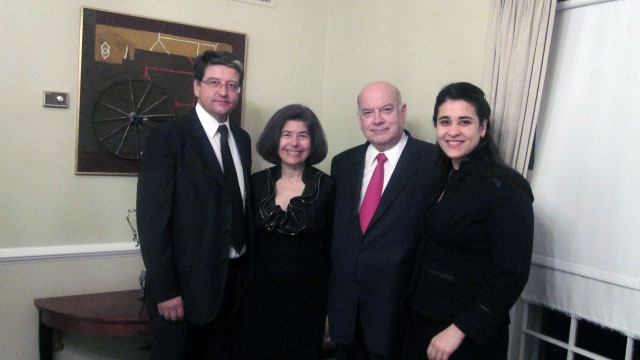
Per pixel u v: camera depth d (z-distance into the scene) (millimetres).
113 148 2309
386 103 1756
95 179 2314
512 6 1680
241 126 2637
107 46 2271
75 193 2277
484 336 1277
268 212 1854
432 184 1606
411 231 1689
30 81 2150
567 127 1646
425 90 2256
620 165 1498
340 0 2844
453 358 1361
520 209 1277
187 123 1831
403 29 2389
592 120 1575
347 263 1765
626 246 1478
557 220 1667
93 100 2258
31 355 2225
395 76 2445
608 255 1521
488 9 1921
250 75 2662
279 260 1842
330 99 2895
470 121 1378
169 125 1794
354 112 2701
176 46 2428
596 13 1565
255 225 1887
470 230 1353
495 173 1338
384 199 1729
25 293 2195
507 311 1290
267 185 1916
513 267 1259
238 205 1835
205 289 1719
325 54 2926
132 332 1994
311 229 1850
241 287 1906
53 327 2080
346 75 2779
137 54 2338
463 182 1401
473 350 1345
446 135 1404
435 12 2195
